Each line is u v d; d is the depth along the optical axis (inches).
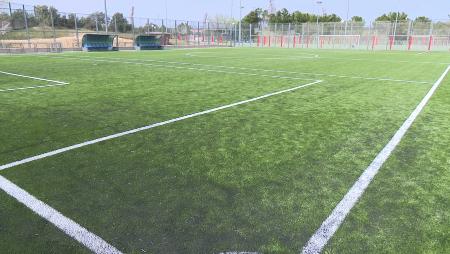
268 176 127.7
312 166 138.2
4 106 238.8
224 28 1659.7
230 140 169.8
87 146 157.5
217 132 183.3
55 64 571.5
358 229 94.2
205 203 106.8
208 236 89.6
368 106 255.3
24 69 485.7
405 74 475.2
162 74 445.7
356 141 171.2
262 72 485.7
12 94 286.4
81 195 110.9
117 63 607.5
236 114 225.0
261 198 110.8
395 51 1272.1
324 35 1611.7
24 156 143.9
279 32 1728.6
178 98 278.2
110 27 1200.2
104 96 281.9
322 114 228.1
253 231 92.3
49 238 88.1
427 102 273.3
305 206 106.3
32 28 970.7
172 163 138.8
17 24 941.8
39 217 97.7
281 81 390.0
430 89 341.7
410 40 1446.9
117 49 1112.2
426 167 138.9
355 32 1545.3
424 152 156.6
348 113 231.9
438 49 1403.8
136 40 1188.5
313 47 1630.2
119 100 265.7
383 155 151.9
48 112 222.7
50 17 1002.7
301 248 85.4
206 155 148.5
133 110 232.2
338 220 98.5
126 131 182.2
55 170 130.1
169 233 90.7
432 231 93.7
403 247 86.5
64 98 270.7
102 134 176.2
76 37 1109.7
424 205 107.8
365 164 141.3
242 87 341.7
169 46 1339.8
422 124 205.6
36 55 804.0
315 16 2581.2
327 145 164.2
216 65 591.5
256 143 165.8
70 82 361.7
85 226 93.6
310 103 264.2
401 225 96.4
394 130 191.9
